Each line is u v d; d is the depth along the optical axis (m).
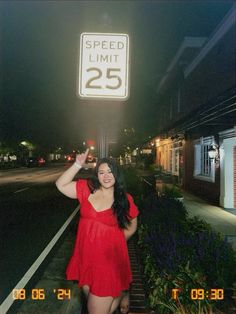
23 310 4.30
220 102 8.47
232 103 8.47
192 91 17.78
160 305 3.58
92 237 2.95
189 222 5.77
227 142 12.21
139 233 5.81
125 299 3.31
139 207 8.12
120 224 3.04
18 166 54.06
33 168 52.28
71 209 12.89
